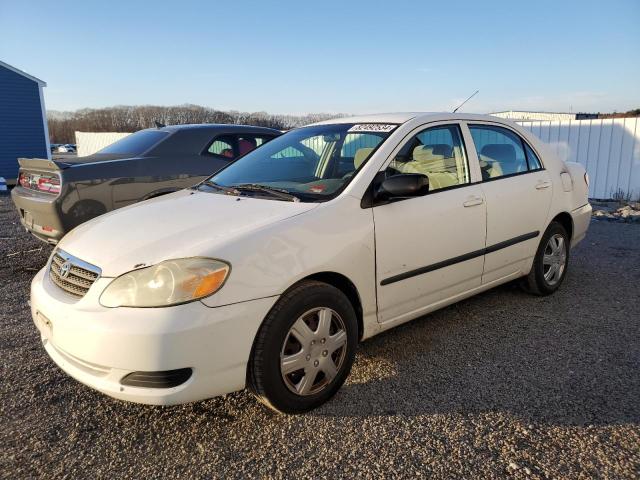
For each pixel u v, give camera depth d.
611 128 11.05
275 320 2.44
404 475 2.16
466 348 3.41
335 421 2.58
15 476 2.21
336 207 2.81
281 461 2.28
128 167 5.30
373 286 2.92
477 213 3.50
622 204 10.24
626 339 3.50
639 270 5.20
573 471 2.15
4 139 19.11
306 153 3.58
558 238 4.37
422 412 2.64
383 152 3.15
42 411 2.71
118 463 2.30
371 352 3.37
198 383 2.27
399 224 3.01
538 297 4.38
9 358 3.32
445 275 3.36
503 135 4.03
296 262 2.53
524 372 3.05
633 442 2.34
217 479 2.18
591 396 2.76
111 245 2.62
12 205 10.94
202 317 2.24
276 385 2.48
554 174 4.29
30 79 19.38
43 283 2.76
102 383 2.30
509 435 2.42
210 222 2.72
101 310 2.30
